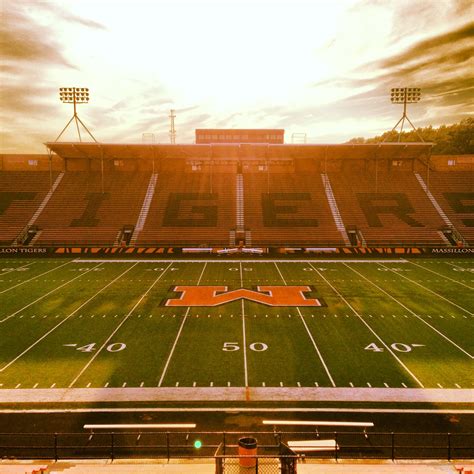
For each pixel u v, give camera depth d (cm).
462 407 1330
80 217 4359
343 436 1186
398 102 4644
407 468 988
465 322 2072
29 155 5059
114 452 1120
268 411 1307
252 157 5003
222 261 3588
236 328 1992
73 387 1445
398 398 1378
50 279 2930
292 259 3672
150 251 3903
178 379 1501
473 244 4012
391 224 4272
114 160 5034
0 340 1838
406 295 2541
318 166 5041
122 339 1856
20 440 1174
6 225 4253
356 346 1784
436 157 5038
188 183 4844
